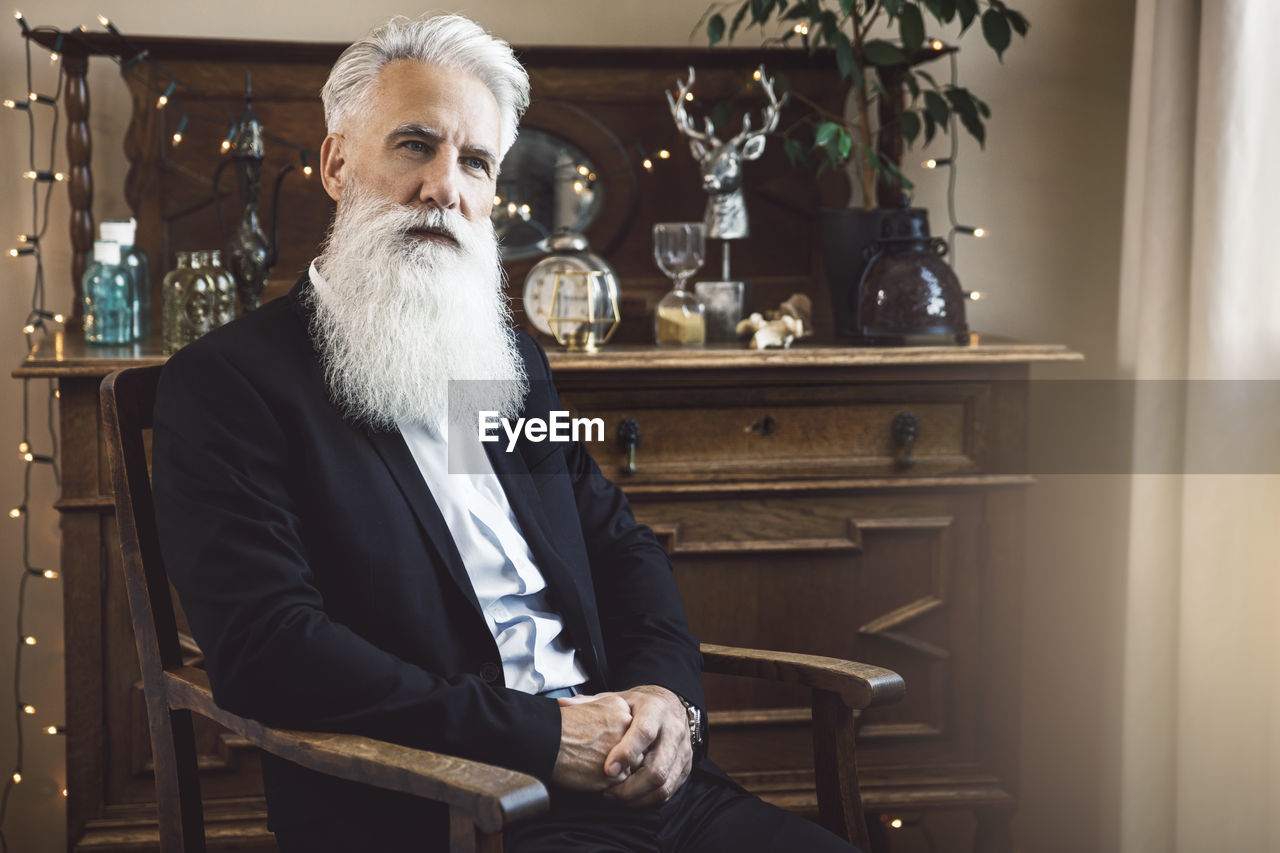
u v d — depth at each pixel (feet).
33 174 7.61
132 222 7.34
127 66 7.47
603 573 5.66
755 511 7.16
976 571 7.39
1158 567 7.67
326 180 5.42
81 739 6.64
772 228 8.46
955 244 8.96
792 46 8.61
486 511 5.13
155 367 5.06
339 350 4.90
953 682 7.43
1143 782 7.79
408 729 4.20
